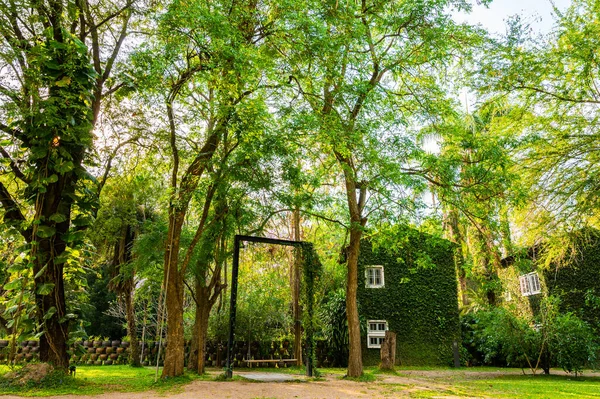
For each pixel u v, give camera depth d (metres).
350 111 12.45
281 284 22.23
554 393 9.93
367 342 20.70
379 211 13.53
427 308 21.41
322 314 20.56
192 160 12.83
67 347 9.60
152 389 9.35
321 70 11.42
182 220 11.57
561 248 15.28
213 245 14.32
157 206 17.62
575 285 20.25
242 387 9.90
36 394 7.87
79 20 10.48
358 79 11.86
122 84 10.80
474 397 9.16
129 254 17.23
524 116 15.02
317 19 10.55
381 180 12.51
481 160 12.62
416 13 12.14
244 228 14.91
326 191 15.34
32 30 9.62
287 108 11.65
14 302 9.34
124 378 11.52
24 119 8.80
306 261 13.70
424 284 21.70
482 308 19.45
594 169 14.16
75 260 10.16
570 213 14.41
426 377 14.39
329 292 21.75
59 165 8.89
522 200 12.86
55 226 9.48
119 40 11.33
